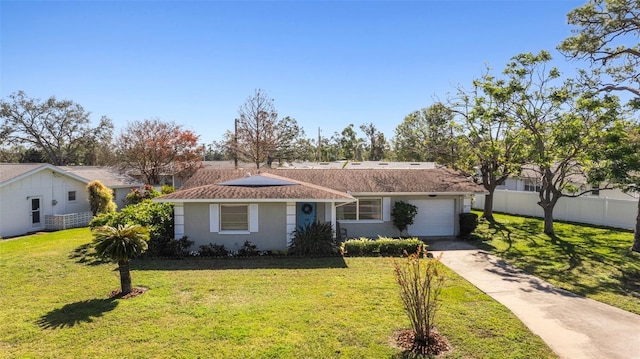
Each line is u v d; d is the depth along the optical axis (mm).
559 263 13148
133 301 9109
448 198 18984
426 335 6953
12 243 16844
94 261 13148
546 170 18375
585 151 15992
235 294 9648
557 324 7922
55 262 13047
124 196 28953
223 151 49562
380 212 18531
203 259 13625
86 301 9156
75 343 6969
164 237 14031
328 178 19781
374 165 30750
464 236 18391
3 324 7801
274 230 14852
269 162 32719
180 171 33688
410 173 20766
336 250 14422
